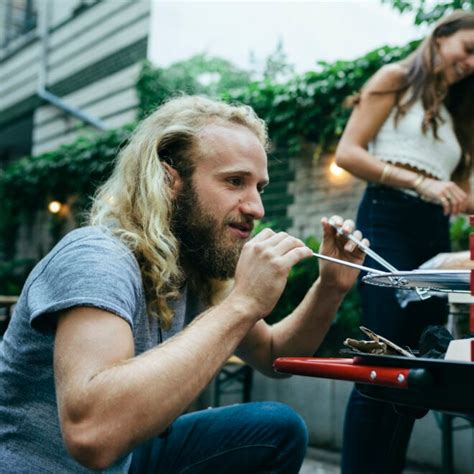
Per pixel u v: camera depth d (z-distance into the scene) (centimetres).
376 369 79
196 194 112
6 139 905
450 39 180
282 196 447
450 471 229
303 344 132
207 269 114
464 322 197
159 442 129
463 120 189
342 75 396
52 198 660
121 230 106
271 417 127
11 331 101
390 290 175
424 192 178
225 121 115
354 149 189
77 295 87
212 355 88
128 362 84
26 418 96
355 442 168
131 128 570
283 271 95
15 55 852
